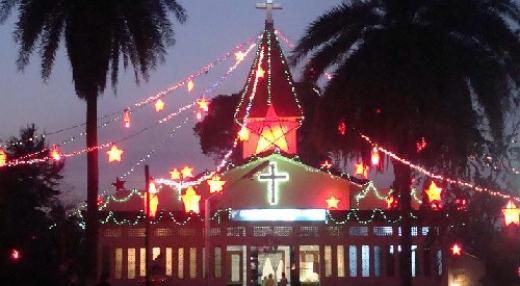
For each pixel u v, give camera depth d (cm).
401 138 3009
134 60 3325
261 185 4469
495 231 4222
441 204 3722
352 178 4566
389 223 4291
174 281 4262
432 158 3125
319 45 3114
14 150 4541
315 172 4509
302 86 3366
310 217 4356
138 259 4266
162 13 3331
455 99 2892
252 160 4488
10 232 4009
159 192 4600
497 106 2930
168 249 4300
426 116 2903
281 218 4347
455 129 2941
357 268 4275
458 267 4275
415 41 2884
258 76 4912
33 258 4050
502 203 3772
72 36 3206
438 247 4150
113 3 3247
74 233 4534
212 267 4266
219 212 4312
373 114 3011
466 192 3706
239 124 5100
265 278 4050
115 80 3341
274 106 4897
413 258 4178
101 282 2553
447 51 2880
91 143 3297
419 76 2862
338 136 3133
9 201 4203
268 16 5138
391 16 3047
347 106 2995
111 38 3241
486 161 3506
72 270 3931
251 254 4366
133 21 3278
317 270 4353
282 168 4500
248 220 4334
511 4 3023
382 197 4628
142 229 4288
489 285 4212
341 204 4503
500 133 2997
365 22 3069
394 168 3184
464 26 2961
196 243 4300
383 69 2892
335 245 4300
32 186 4553
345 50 3075
